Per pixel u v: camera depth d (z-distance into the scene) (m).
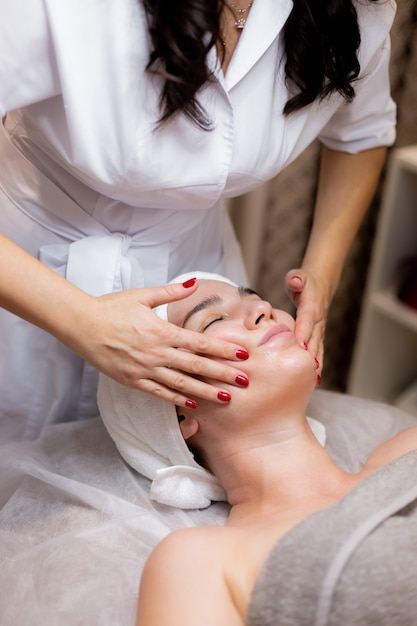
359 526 0.94
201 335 1.10
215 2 0.96
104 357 1.09
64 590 1.08
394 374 2.44
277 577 0.92
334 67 1.17
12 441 1.48
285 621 0.91
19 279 1.04
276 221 2.21
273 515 1.13
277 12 1.10
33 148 1.23
